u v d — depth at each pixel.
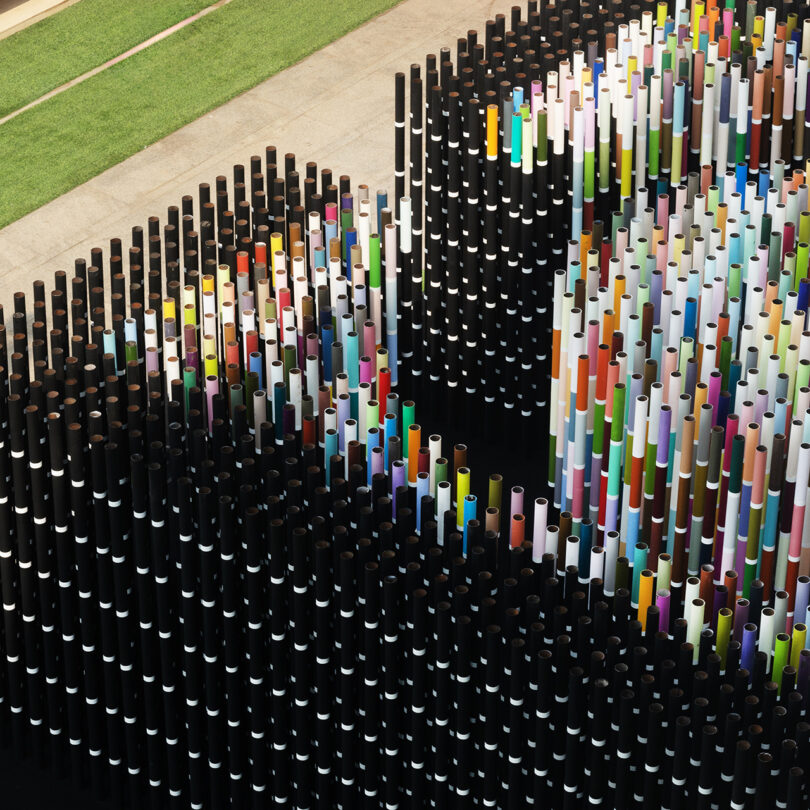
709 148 25.62
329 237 24.50
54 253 31.00
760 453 19.64
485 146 25.11
